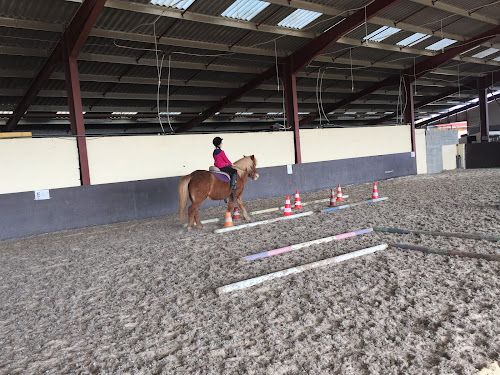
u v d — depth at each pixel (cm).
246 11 852
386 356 213
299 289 323
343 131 1271
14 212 734
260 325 264
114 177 851
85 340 265
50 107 1274
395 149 1427
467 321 242
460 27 1182
